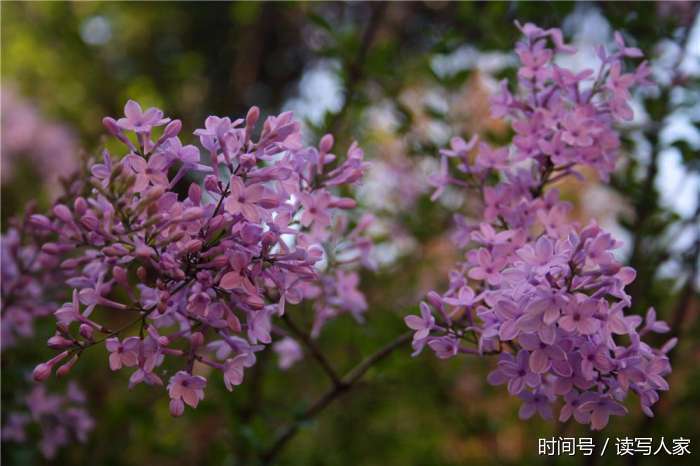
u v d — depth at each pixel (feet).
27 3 4.40
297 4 2.62
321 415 2.28
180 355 1.28
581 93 1.47
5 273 1.71
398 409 2.57
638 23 1.88
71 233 1.34
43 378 1.27
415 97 2.43
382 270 2.31
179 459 2.36
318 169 1.40
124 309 1.29
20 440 1.93
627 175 1.92
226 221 1.26
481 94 2.24
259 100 4.44
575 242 1.25
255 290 1.26
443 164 1.55
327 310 1.66
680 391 2.27
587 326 1.22
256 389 1.98
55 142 4.03
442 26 2.35
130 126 1.29
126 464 2.26
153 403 2.13
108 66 4.54
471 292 1.34
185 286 1.29
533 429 2.48
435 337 1.34
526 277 1.26
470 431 2.26
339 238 1.67
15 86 4.38
